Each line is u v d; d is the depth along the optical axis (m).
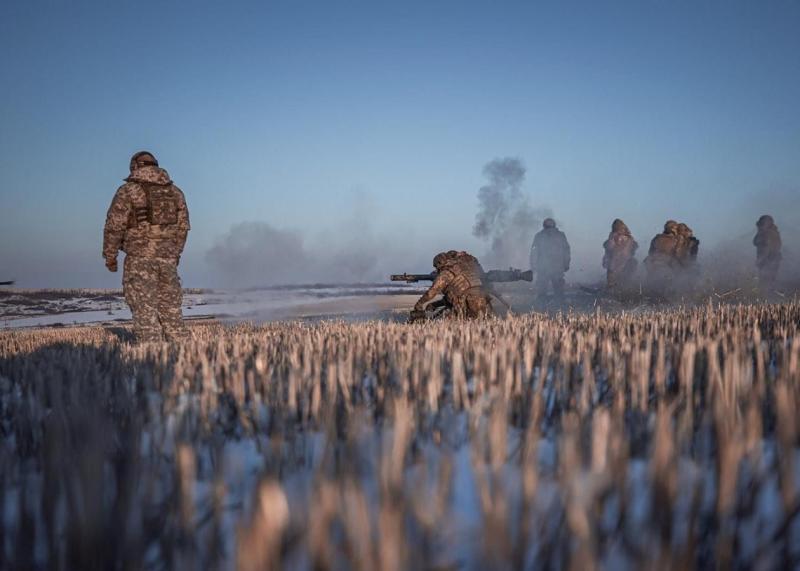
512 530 1.66
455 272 10.38
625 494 1.68
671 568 1.38
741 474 1.94
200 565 1.66
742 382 2.90
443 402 3.40
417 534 1.52
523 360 4.12
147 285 8.96
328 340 5.77
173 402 3.54
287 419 2.99
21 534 1.69
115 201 8.78
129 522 1.72
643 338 5.18
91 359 5.34
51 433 2.43
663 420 1.95
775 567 1.58
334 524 1.61
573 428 2.30
